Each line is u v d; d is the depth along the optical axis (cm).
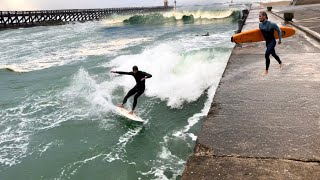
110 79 1112
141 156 591
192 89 902
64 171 561
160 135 671
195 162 359
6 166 589
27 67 1448
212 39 1798
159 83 980
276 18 2073
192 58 1077
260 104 519
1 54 1892
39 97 984
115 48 1803
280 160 347
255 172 328
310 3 4075
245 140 400
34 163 595
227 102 542
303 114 464
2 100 973
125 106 849
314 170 323
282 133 410
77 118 793
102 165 570
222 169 339
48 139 689
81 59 1539
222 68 984
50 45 2186
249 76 687
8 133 731
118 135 687
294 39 1105
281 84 613
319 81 612
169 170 536
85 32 3089
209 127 448
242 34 916
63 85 1095
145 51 1466
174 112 785
